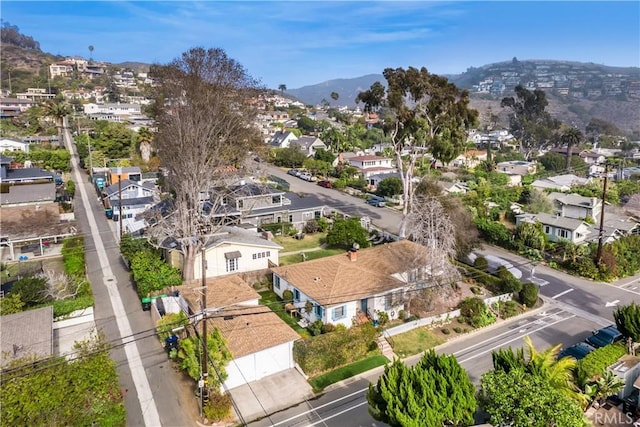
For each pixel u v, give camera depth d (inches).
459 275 1429.6
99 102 6707.7
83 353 842.2
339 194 3004.4
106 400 812.6
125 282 1571.1
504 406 701.9
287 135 4702.3
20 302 1183.6
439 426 679.7
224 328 1083.9
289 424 896.3
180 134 1525.6
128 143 3703.3
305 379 1043.9
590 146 6215.6
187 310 1247.5
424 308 1387.8
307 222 2222.0
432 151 2011.6
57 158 3294.8
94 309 1366.9
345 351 1109.7
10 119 4707.2
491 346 1210.0
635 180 3580.2
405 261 1469.0
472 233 1772.9
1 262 1690.5
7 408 688.4
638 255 1807.3
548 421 683.4
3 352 853.2
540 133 5753.0
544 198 2516.0
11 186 2372.0
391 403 695.1
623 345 1103.0
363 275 1359.5
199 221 1632.6
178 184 1642.5
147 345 1171.3
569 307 1462.8
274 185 3029.0
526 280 1686.8
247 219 2198.6
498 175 3543.3
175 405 943.0
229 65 1750.7
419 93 1953.7
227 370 997.8
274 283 1497.3
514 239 2041.1
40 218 1967.3
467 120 2015.3
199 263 1571.1
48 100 5393.7
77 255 1701.5
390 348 1181.1
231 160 1844.2
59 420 722.8
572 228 1991.9
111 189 2507.4
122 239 1737.2
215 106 1599.4
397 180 2866.6
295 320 1317.7
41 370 756.0
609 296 1556.3
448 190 2655.0
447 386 715.4
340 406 951.6
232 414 920.9
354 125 5969.5
